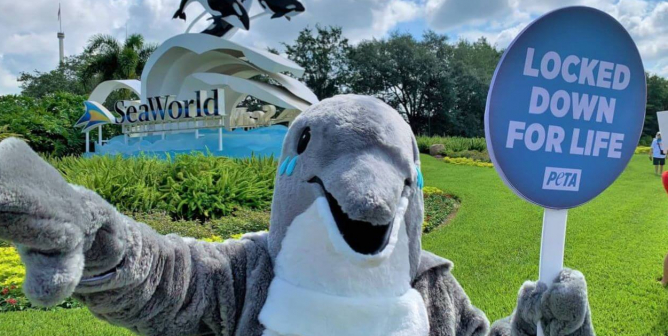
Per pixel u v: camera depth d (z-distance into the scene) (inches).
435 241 323.3
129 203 373.7
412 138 78.5
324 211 66.8
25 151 49.9
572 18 89.0
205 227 344.5
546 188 91.4
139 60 1211.9
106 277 58.5
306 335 69.2
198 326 73.4
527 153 90.0
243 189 401.7
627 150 96.8
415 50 1619.1
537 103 89.6
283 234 73.2
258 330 71.4
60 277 48.6
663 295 225.0
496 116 87.7
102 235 56.1
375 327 70.6
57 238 48.3
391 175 66.9
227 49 670.5
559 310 78.7
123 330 185.9
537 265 267.7
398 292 73.8
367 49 1628.9
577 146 92.9
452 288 85.4
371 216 61.1
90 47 1187.9
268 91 619.5
